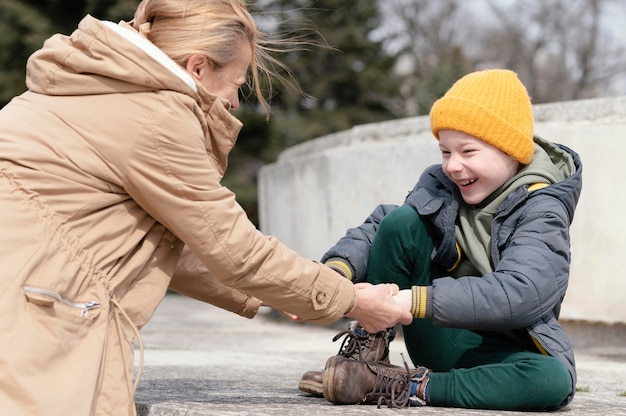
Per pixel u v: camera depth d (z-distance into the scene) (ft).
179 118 8.27
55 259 7.77
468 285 9.11
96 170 8.14
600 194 19.02
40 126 8.13
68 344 7.55
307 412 8.68
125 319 8.24
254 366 14.07
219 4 8.96
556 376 9.04
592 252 19.10
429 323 10.10
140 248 8.51
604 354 18.85
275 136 68.69
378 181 23.13
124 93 8.28
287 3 80.74
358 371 9.31
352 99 87.45
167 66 8.34
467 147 9.67
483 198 9.81
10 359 7.16
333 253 10.24
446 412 8.96
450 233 9.86
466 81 9.96
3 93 61.36
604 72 102.01
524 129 9.77
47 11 62.28
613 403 10.43
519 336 9.81
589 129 19.24
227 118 8.80
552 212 9.47
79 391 7.34
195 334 22.89
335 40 82.99
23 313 7.40
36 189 7.91
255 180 79.97
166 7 8.80
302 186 27.43
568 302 19.36
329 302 8.84
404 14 108.99
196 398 9.90
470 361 9.86
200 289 10.12
